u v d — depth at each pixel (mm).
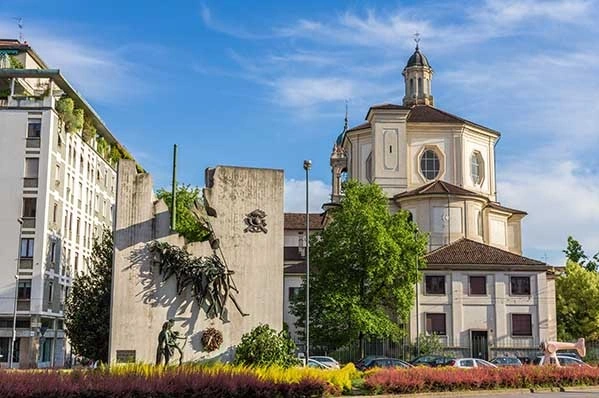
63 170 63531
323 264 53906
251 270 32438
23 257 58531
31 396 20766
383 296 54406
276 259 32781
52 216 60906
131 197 31797
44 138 60312
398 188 69062
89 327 42906
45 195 59406
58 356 62969
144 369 24219
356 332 50750
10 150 60062
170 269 31328
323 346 54188
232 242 32500
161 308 31094
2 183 59594
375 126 70000
